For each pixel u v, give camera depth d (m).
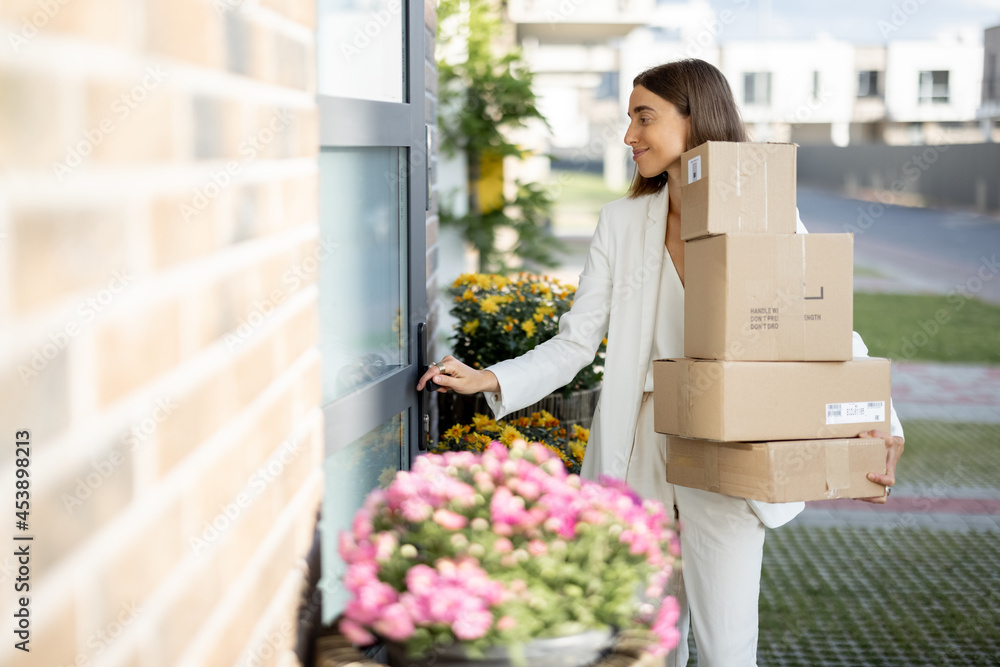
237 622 0.99
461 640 1.16
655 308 2.01
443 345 5.46
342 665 1.17
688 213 1.77
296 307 1.22
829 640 2.87
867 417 1.74
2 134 0.58
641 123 1.97
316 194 1.31
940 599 3.19
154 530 0.78
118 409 0.72
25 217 0.60
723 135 1.95
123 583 0.73
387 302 1.93
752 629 1.95
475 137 6.54
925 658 2.75
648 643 1.25
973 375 6.97
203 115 0.89
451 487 1.31
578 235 13.48
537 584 1.18
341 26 1.69
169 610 0.82
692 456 1.82
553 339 2.13
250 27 1.03
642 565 1.28
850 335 1.71
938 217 17.64
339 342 1.64
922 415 5.82
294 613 1.21
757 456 1.66
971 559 3.56
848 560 3.56
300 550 1.24
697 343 1.76
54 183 0.63
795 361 1.70
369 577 1.20
